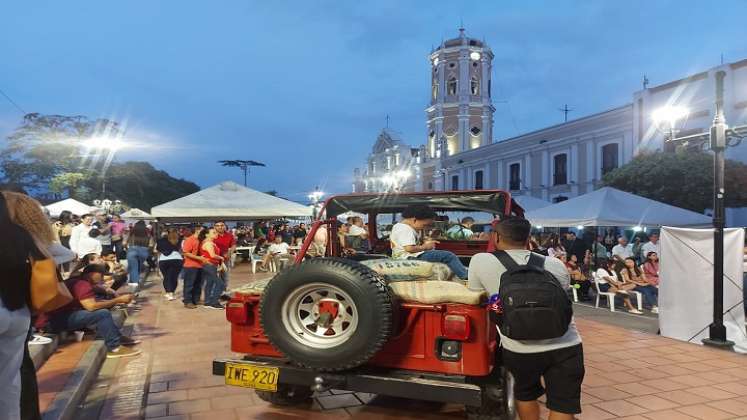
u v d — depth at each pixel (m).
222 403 4.68
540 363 2.98
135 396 4.83
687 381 5.45
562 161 32.25
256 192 17.31
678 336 7.79
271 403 4.63
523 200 17.64
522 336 2.83
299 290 3.60
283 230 22.19
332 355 3.48
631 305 10.59
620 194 12.77
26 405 3.11
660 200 20.53
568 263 12.09
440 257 4.48
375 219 6.56
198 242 9.98
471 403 3.40
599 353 6.63
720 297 7.20
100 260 8.52
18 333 2.42
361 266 3.52
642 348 6.92
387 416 4.41
